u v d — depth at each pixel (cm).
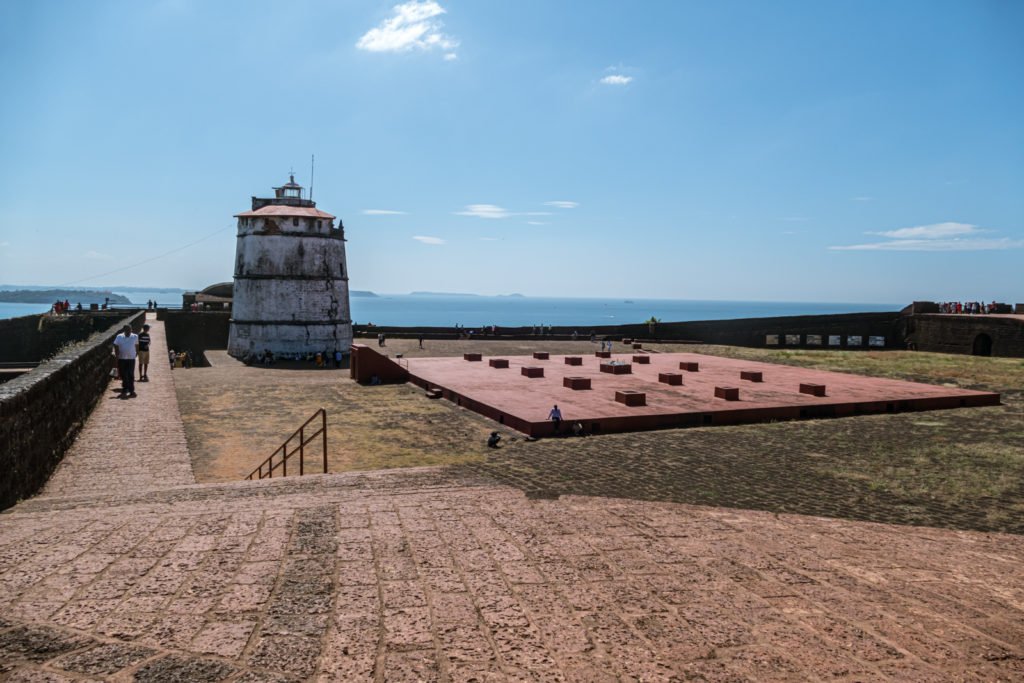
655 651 353
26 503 662
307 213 4209
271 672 315
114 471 920
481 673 323
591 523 586
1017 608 463
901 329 5291
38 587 402
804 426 1945
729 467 1425
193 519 546
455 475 881
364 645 345
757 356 4153
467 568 459
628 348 4941
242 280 4275
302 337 4181
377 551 483
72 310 5941
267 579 425
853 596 453
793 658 352
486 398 2220
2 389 786
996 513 1087
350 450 1644
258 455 1603
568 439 1762
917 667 349
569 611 399
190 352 5391
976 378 2981
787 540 597
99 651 329
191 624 361
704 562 503
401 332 5394
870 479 1316
